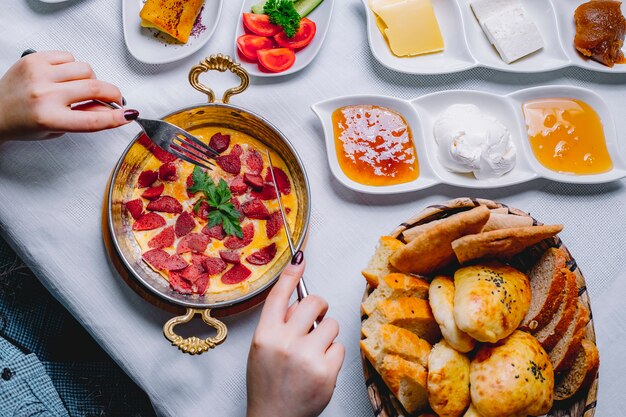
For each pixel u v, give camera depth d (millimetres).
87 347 1721
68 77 1317
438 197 1477
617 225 1489
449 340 1191
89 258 1394
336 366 1139
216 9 1512
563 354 1232
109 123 1286
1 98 1312
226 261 1367
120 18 1493
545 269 1266
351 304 1412
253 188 1415
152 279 1354
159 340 1376
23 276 1693
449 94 1483
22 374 1551
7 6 1474
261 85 1492
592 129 1512
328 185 1466
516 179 1454
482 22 1558
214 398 1367
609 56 1526
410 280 1234
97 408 1680
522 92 1493
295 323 1144
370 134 1478
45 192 1406
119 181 1337
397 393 1198
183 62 1491
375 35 1517
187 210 1392
